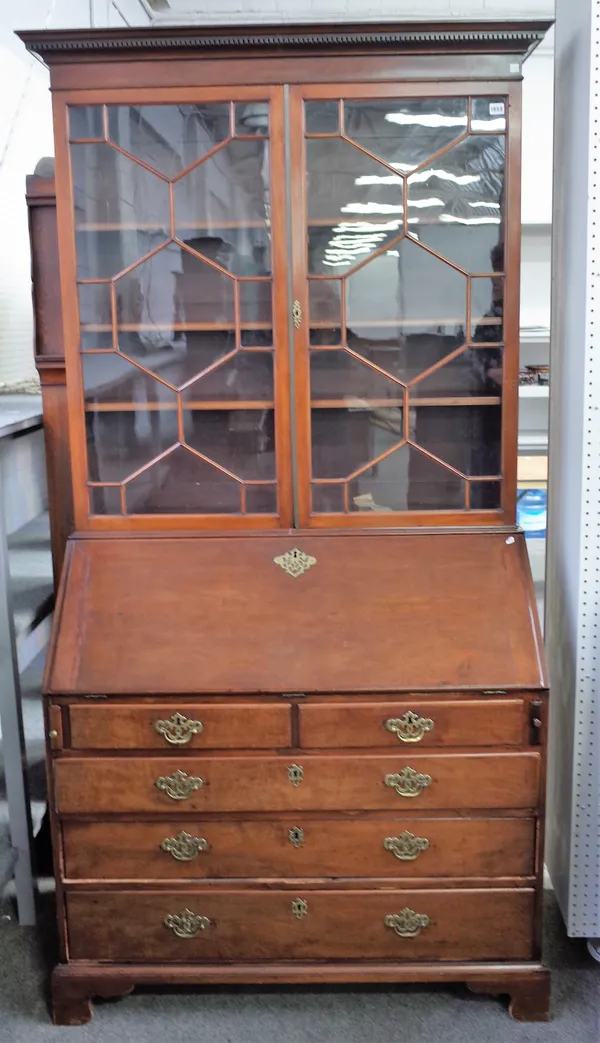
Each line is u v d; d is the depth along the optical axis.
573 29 1.69
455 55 1.58
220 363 1.70
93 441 1.74
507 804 1.58
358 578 1.67
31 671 2.37
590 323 1.64
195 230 1.67
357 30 1.54
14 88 2.64
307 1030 1.61
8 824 2.05
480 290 1.68
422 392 1.71
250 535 1.71
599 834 1.77
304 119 1.61
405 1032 1.61
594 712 1.74
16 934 1.90
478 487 1.73
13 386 2.78
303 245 1.64
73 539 1.72
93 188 1.66
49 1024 1.64
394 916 1.62
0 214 2.64
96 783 1.59
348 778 1.58
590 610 1.72
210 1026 1.63
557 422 1.88
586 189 1.63
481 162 1.64
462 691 1.56
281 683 1.56
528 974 1.61
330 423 1.72
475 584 1.66
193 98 1.61
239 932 1.63
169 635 1.62
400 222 1.66
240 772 1.58
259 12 3.21
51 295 1.91
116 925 1.63
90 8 2.76
